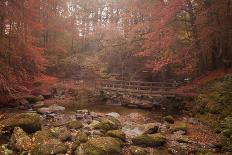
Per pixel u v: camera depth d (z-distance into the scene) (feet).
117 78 106.42
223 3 69.36
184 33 84.28
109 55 115.03
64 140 39.24
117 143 37.42
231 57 75.20
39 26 75.31
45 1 99.30
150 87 77.20
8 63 61.98
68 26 126.31
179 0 72.13
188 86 75.72
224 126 43.65
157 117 61.21
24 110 61.41
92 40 146.72
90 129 45.98
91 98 84.28
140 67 102.83
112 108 72.74
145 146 39.91
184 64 84.84
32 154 34.37
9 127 41.75
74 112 63.57
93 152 34.71
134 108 73.15
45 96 80.23
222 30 71.20
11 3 59.31
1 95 61.31
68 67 114.93
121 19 115.03
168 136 44.68
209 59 82.12
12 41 62.28
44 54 102.58
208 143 41.39
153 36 78.38
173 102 72.38
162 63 79.15
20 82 67.15
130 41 102.01
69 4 150.61
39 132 39.40
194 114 60.64
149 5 86.22
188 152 38.09
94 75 111.65
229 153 36.94
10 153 34.91
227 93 53.47
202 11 73.20
